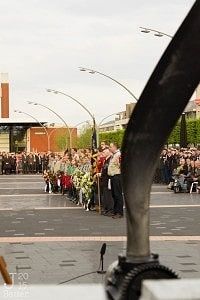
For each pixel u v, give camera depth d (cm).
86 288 187
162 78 258
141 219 283
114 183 1680
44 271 866
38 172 5750
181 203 2188
